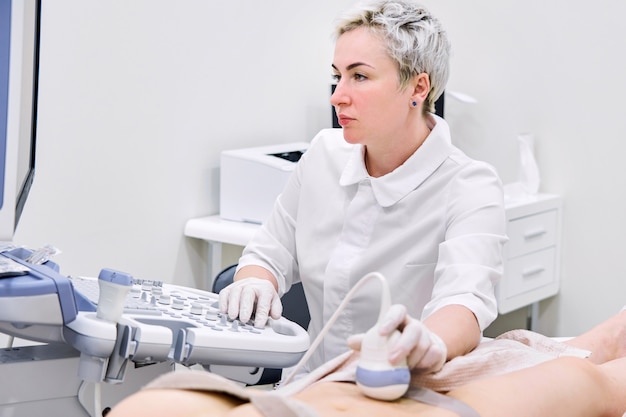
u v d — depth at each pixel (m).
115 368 1.45
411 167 1.95
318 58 3.91
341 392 1.21
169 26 3.25
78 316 1.45
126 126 3.14
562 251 3.87
